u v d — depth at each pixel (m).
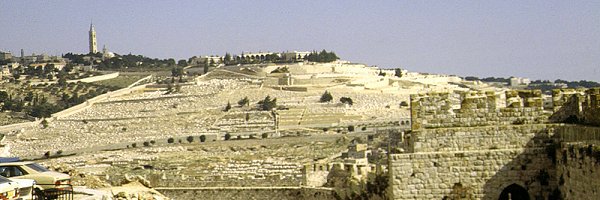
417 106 57.59
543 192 54.84
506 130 56.34
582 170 49.88
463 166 55.44
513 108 57.06
